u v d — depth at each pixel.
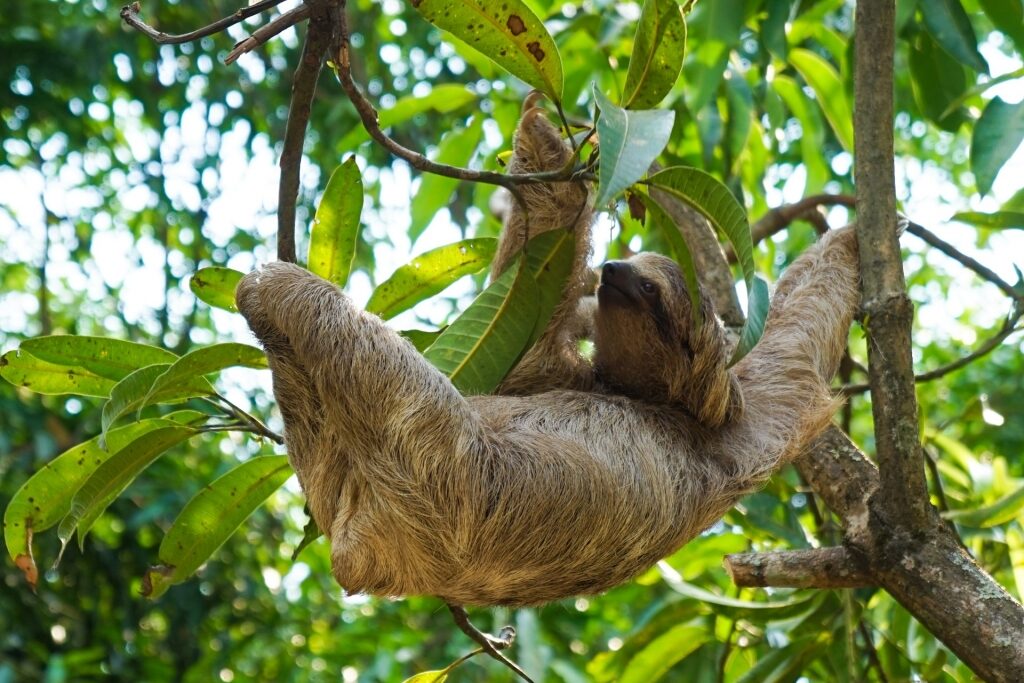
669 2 4.68
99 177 18.11
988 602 5.19
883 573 5.46
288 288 5.55
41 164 17.23
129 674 13.12
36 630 12.98
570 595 6.02
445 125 15.98
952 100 7.95
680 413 6.59
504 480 5.60
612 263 6.63
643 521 5.92
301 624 15.07
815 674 8.01
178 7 16.16
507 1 4.62
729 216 4.76
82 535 6.11
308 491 5.78
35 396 13.41
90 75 15.26
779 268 14.75
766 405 6.63
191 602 13.27
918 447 5.40
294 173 5.27
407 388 5.44
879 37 5.80
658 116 4.20
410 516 5.44
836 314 6.97
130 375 5.39
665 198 7.82
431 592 5.75
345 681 13.36
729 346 6.58
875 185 5.66
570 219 6.43
